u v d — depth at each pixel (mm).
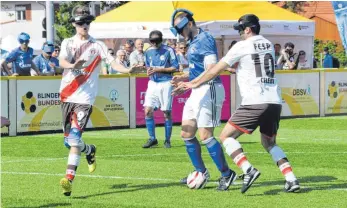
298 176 25906
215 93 23297
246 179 22312
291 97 49406
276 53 55969
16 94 40281
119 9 60312
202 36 23328
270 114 22188
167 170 27594
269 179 25234
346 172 26781
